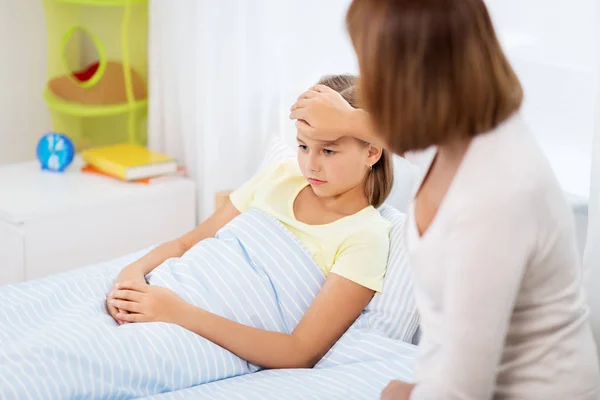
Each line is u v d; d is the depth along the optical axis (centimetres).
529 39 163
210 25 224
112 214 228
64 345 133
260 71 224
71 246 223
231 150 233
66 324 141
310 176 155
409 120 83
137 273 163
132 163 238
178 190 239
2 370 126
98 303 155
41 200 220
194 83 240
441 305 91
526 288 89
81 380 130
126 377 134
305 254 159
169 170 244
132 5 265
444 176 92
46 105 288
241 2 220
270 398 132
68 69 269
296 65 215
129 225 232
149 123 258
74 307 152
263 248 162
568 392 90
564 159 161
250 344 146
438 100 82
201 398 132
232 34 223
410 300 151
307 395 133
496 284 83
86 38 285
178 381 139
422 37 81
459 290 84
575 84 158
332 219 161
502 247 83
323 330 149
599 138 141
